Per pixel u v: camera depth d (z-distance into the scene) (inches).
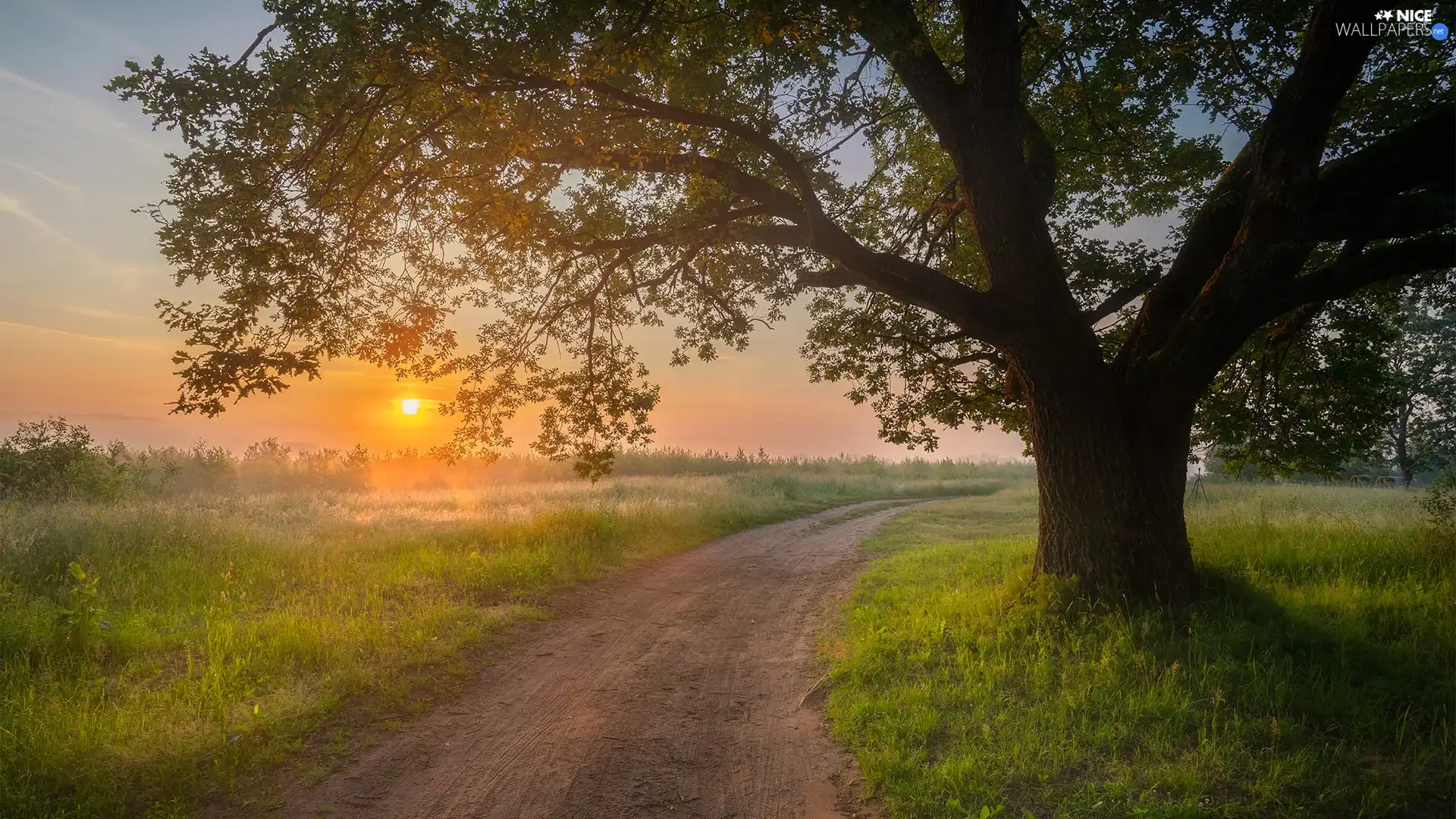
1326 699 203.3
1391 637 257.1
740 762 203.6
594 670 285.4
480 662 286.8
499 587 395.5
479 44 248.2
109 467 714.2
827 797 181.9
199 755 189.6
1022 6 334.3
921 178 492.7
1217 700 202.7
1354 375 392.2
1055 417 304.0
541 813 175.2
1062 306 300.5
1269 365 403.9
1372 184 251.0
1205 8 333.4
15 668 229.0
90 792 167.3
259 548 429.4
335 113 281.6
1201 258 304.7
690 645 323.6
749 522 767.1
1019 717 209.2
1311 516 515.8
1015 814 161.2
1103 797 164.7
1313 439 404.2
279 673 248.8
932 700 228.2
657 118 331.6
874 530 737.0
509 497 905.5
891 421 470.0
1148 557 286.8
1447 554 356.2
